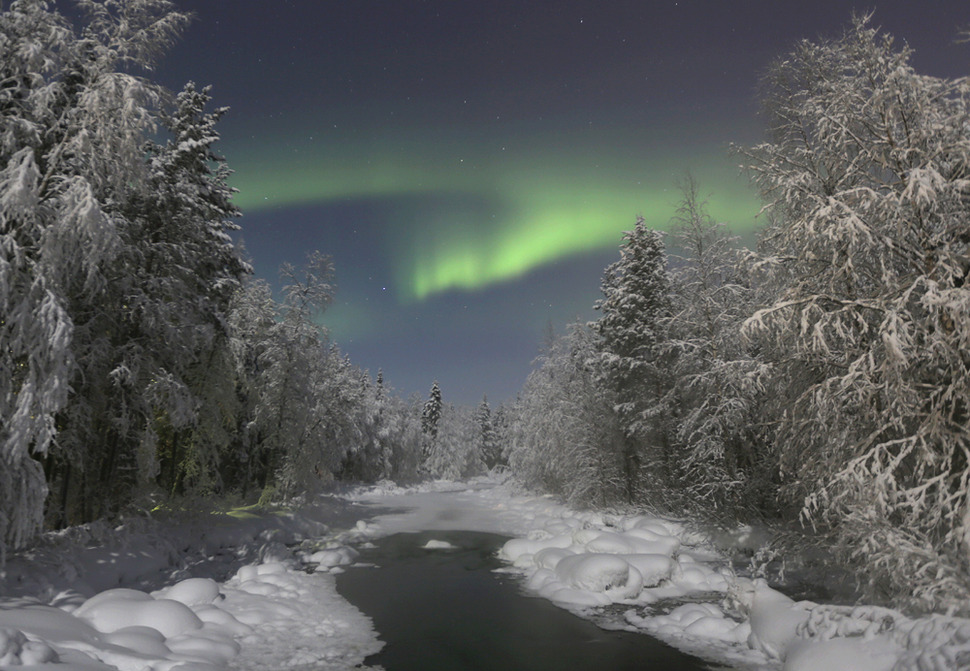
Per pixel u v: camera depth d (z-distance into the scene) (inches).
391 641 351.6
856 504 339.9
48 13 428.5
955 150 344.8
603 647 340.5
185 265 681.6
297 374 1075.9
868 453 334.6
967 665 198.8
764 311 386.3
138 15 463.5
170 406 591.8
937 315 320.2
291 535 805.9
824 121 410.0
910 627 246.2
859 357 370.9
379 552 705.0
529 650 335.9
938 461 338.6
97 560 465.4
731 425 650.8
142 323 586.2
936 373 350.6
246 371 1021.8
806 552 486.6
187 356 662.5
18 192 358.9
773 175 465.4
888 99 382.3
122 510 600.7
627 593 458.0
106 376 558.3
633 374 920.3
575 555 518.3
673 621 389.7
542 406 1309.1
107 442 609.6
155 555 534.0
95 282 490.6
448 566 612.1
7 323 365.4
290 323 1080.2
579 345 1175.6
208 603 397.4
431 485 2393.0
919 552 295.0
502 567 605.3
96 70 431.8
